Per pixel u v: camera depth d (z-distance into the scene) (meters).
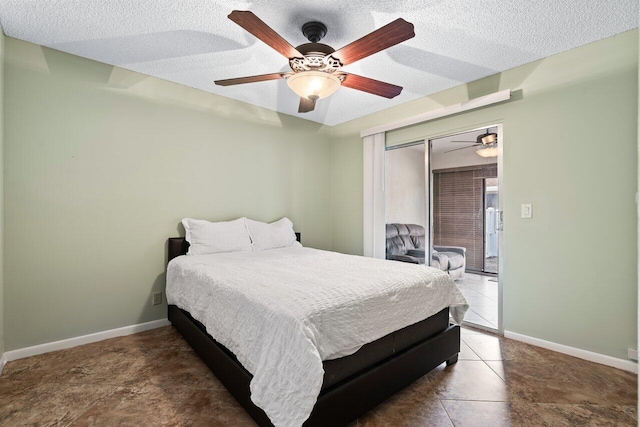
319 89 1.96
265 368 1.34
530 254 2.49
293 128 3.85
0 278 2.04
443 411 1.64
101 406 1.66
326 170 4.22
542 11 1.84
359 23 1.95
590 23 1.96
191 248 2.83
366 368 1.61
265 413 1.31
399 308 1.78
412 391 1.82
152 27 2.03
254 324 1.52
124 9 1.84
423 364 1.90
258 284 1.78
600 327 2.16
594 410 1.64
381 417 1.59
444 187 3.48
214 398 1.74
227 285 1.84
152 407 1.66
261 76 1.97
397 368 1.73
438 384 1.90
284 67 2.58
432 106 3.14
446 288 2.14
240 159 3.38
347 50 1.66
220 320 1.79
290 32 2.04
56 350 2.32
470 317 2.98
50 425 1.52
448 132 3.03
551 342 2.38
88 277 2.46
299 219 3.92
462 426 1.53
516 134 2.56
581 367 2.10
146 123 2.75
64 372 2.01
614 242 2.10
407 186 3.60
